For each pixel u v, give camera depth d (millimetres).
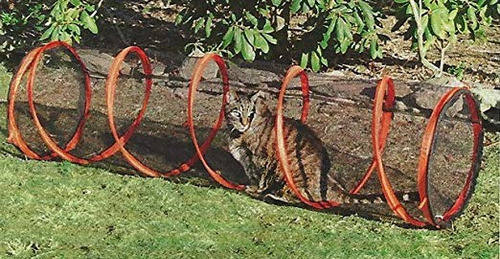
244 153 6660
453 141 7277
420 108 7816
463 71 9938
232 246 5699
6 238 5625
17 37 9867
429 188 5730
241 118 6559
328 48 9375
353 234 5953
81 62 7824
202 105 8141
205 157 7273
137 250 5566
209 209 6242
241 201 6414
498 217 6312
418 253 5699
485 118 8328
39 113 8023
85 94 7941
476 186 6832
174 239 5742
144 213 6113
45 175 6684
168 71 8484
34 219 5922
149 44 10672
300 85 8148
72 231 5793
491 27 12086
